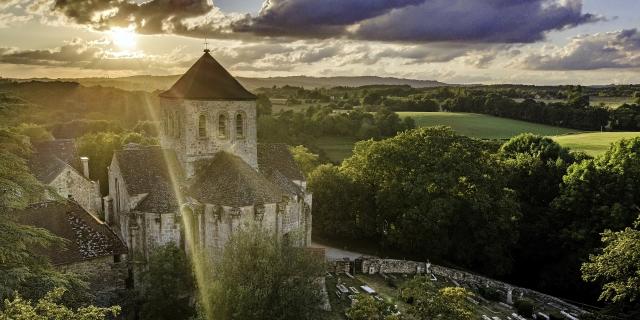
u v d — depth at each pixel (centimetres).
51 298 2169
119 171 4597
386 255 6331
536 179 6994
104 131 11688
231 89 4681
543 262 6519
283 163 5281
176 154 4731
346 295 4650
